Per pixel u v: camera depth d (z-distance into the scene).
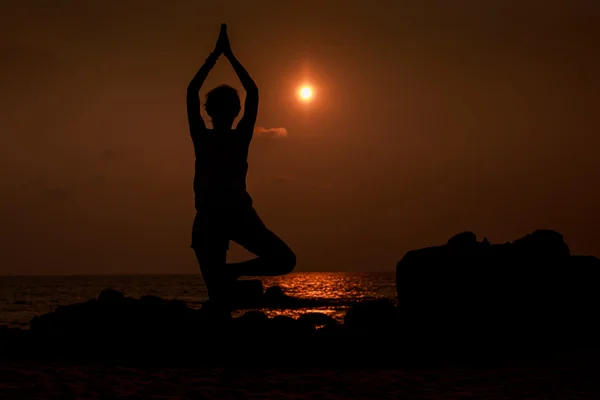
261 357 6.77
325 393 5.11
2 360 6.68
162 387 5.16
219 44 5.77
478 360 7.10
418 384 5.54
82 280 175.62
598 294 8.18
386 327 7.90
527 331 7.89
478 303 8.03
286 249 5.38
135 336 7.12
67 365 6.37
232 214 5.33
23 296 67.44
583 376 5.88
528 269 8.22
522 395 5.08
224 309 5.45
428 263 8.41
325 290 81.94
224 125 5.70
